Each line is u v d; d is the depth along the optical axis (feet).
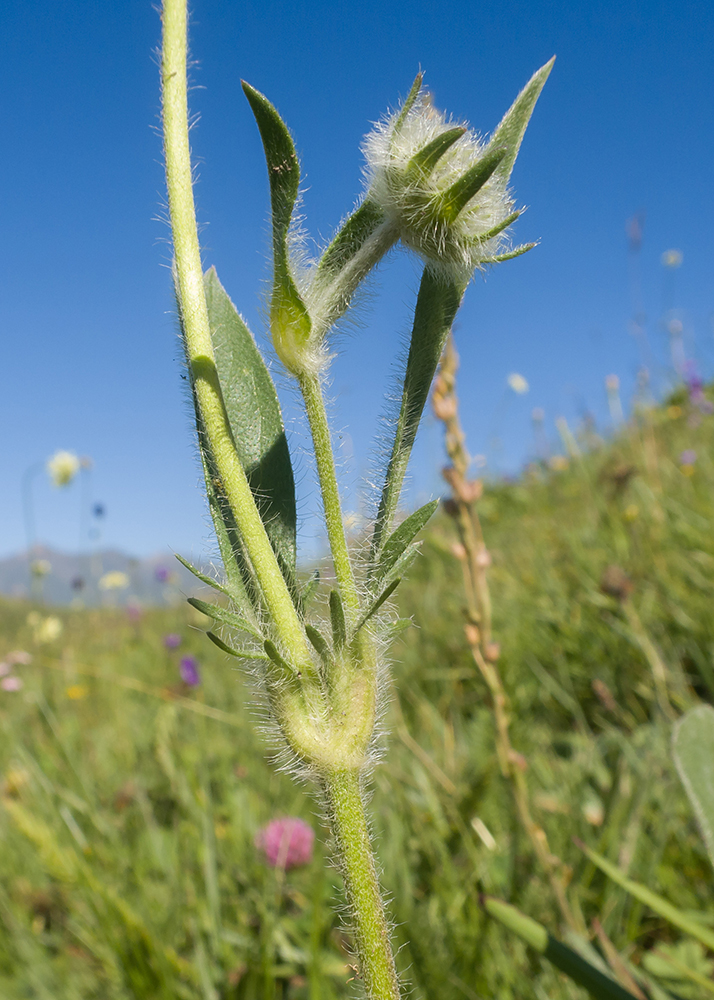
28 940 0.83
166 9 0.32
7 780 1.20
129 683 1.31
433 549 2.09
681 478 1.89
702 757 0.42
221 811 1.00
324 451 0.32
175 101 0.32
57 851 0.83
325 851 0.74
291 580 0.35
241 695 1.33
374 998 0.30
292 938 0.75
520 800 0.63
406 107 0.34
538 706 1.18
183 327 0.32
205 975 0.67
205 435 0.34
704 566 1.28
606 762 0.96
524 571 1.70
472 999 0.57
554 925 0.66
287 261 0.31
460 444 0.70
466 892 0.68
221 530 0.34
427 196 0.33
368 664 0.31
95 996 0.77
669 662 1.08
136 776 1.06
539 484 2.95
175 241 0.32
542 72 0.36
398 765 0.93
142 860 0.93
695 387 2.64
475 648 0.65
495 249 0.35
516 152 0.36
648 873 0.68
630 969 0.50
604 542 1.57
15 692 1.91
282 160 0.31
